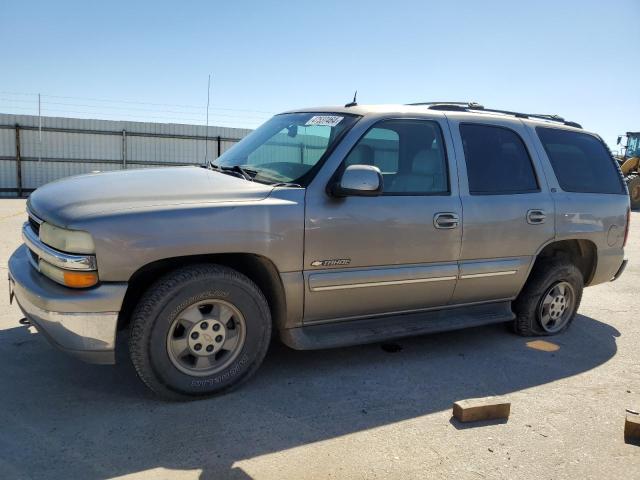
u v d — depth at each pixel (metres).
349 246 3.74
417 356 4.46
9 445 2.84
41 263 3.29
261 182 3.76
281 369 4.01
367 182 3.48
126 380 3.66
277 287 3.62
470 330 5.22
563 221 4.82
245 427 3.15
